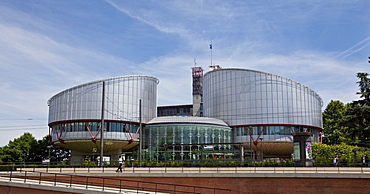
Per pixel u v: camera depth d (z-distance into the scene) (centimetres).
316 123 7200
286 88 7031
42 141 8506
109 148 6669
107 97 6506
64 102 6575
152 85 7256
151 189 3145
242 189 3030
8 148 7819
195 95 11144
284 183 2984
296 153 3700
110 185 3216
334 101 8056
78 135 6338
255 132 6919
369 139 4441
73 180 3291
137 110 6781
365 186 2859
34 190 2841
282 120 6875
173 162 4528
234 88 7300
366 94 4612
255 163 4016
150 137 6544
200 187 2820
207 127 6556
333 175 2922
